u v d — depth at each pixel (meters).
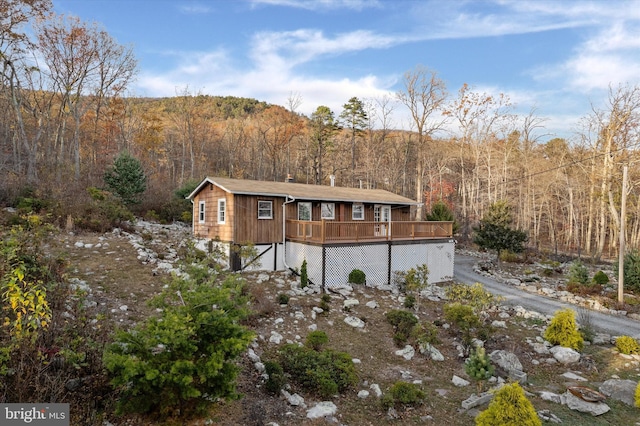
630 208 39.28
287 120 46.25
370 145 46.91
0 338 6.04
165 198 28.48
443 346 11.39
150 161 42.28
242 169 48.81
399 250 19.19
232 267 16.73
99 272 12.31
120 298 10.47
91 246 14.77
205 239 19.06
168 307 6.10
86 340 6.48
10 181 19.72
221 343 5.66
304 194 18.94
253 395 7.31
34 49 25.88
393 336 11.60
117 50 31.58
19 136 29.31
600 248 33.75
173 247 17.69
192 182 29.44
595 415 8.09
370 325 12.31
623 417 8.14
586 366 10.72
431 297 16.56
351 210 21.03
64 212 17.19
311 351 8.81
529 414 6.45
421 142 37.53
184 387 5.25
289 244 18.34
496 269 25.19
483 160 44.00
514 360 10.42
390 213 23.06
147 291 11.34
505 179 40.59
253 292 12.82
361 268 17.62
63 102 29.56
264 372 8.13
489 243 26.44
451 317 11.98
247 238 17.27
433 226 21.17
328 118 46.31
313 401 7.64
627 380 9.69
